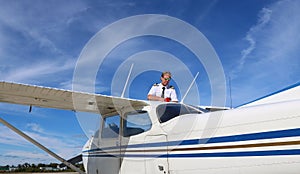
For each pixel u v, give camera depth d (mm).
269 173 2963
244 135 3211
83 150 5867
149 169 4152
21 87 4223
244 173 3150
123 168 4562
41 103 5043
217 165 3385
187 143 3752
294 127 2855
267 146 2998
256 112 3225
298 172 2777
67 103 4926
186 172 3703
